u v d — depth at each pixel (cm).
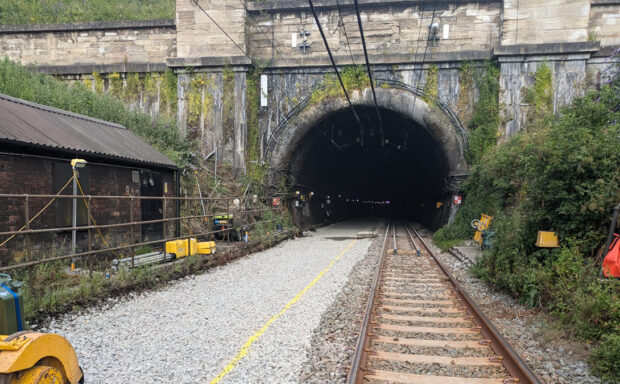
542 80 1967
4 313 376
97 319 694
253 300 831
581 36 1944
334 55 2259
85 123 1291
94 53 2394
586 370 505
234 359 527
